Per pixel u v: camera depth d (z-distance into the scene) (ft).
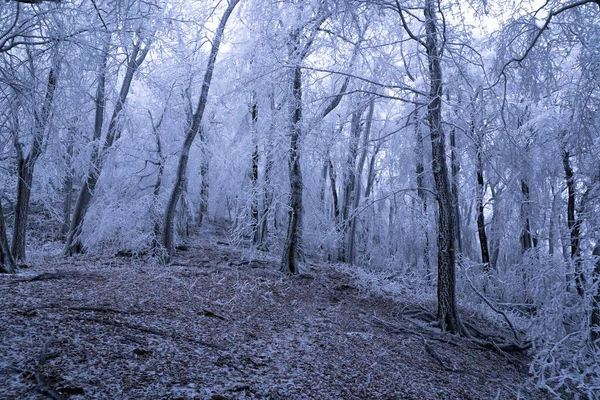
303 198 53.26
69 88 28.78
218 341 19.10
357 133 50.78
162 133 47.60
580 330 20.16
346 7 22.11
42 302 19.42
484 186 45.88
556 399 20.01
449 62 29.17
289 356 18.95
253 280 32.48
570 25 22.17
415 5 30.91
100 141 41.24
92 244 41.91
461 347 25.48
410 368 20.26
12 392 11.43
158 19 32.12
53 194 39.78
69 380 12.57
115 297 22.56
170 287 26.81
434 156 29.04
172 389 13.42
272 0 33.96
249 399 13.82
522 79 24.11
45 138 29.89
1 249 25.90
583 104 21.97
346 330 24.88
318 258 60.08
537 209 40.42
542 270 25.53
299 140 35.19
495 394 19.13
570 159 32.40
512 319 35.91
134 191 47.75
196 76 47.01
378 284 38.78
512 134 29.89
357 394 16.05
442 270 28.58
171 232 38.91
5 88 23.72
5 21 22.80
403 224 52.24
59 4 22.76
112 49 30.27
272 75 32.40
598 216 22.40
